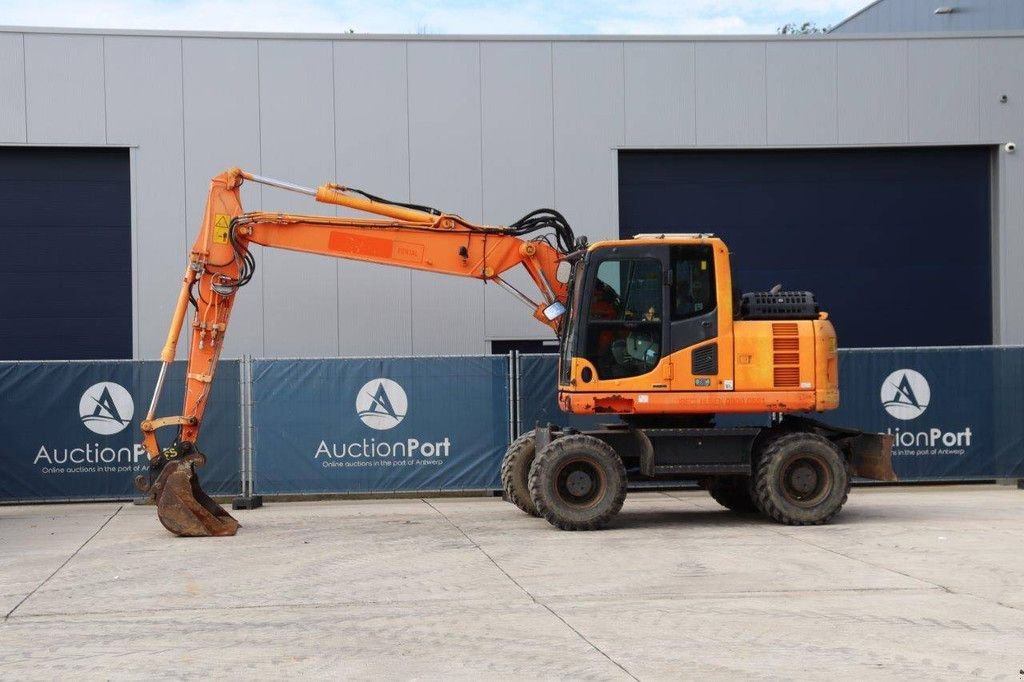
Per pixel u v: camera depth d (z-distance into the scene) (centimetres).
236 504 1598
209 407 1627
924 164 2084
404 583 997
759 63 2025
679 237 1339
